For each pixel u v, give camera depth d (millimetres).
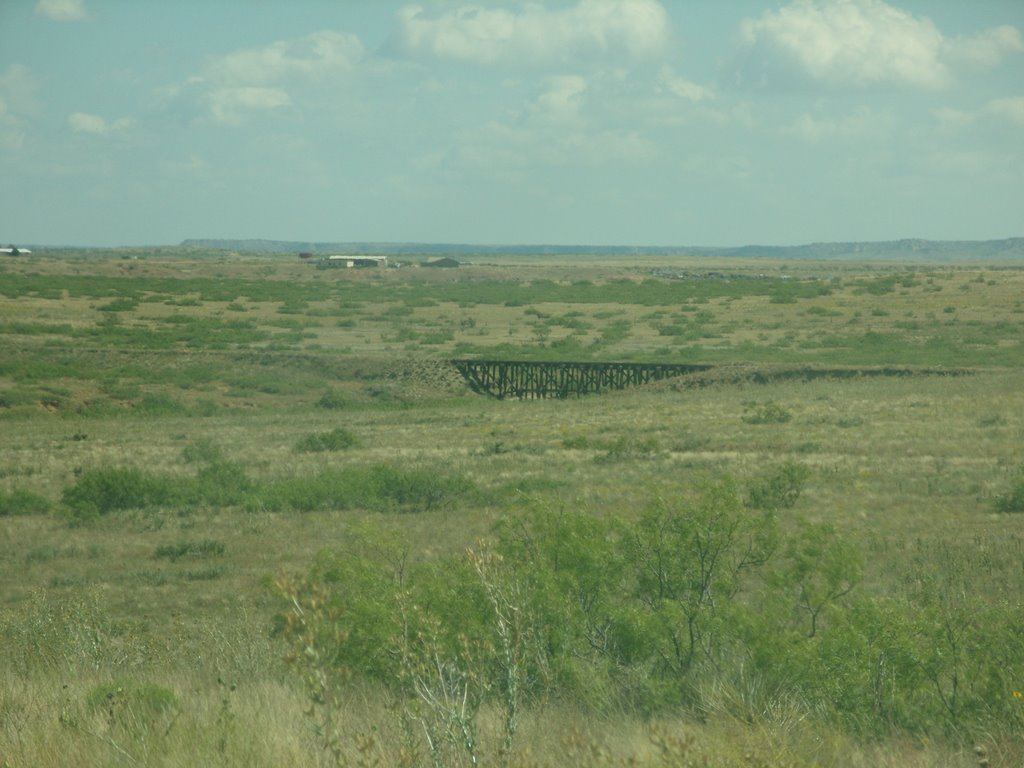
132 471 66250
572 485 63000
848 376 131500
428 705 11055
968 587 32844
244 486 68875
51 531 57969
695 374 136750
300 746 10438
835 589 19312
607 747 10570
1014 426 79750
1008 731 12852
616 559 18578
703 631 16719
